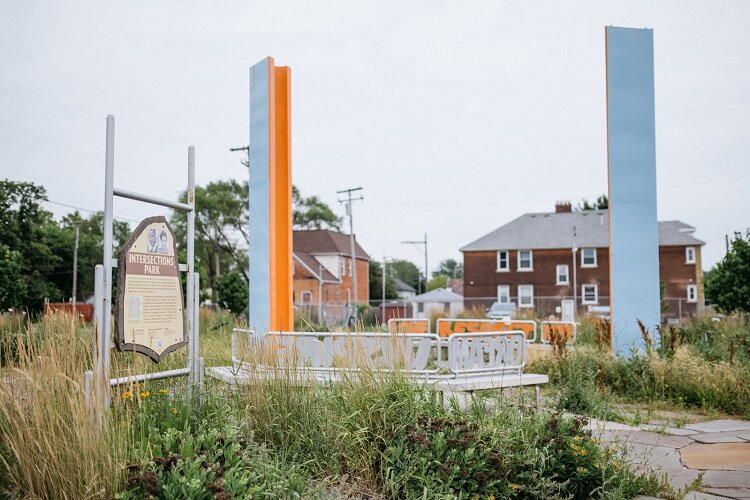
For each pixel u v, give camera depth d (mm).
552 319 20719
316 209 69938
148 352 4969
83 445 3553
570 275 47188
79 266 59844
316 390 5199
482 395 6090
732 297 20594
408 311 48438
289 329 10500
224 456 4094
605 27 11164
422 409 5055
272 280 10508
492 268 48906
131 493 3482
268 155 10648
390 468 4504
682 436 6949
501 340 7047
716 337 11555
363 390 5043
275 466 4254
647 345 9727
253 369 5172
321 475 4609
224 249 59625
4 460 3574
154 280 5094
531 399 6441
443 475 4332
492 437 4668
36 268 49344
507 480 4457
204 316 17250
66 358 4074
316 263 58219
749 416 8023
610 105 11102
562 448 4699
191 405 4914
